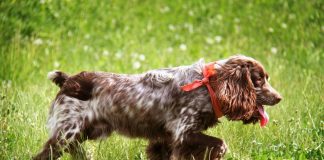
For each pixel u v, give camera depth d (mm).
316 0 17734
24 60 12703
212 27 17156
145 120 8180
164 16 17734
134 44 15344
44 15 14555
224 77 8055
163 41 16016
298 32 15945
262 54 14617
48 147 8203
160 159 8664
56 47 14062
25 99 10406
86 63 13758
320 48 15000
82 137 8211
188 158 8008
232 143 8891
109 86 8250
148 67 13320
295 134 9039
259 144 8734
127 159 8430
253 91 8156
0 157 8445
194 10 18312
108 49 15016
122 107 8180
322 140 8805
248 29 16719
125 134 8336
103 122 8281
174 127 8086
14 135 9055
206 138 8016
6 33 13375
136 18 17375
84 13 16016
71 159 8367
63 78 8500
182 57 14188
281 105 10273
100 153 8539
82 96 8234
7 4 13789
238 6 18438
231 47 15258
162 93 8117
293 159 8156
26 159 8438
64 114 8195
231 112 8047
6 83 11688
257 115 8375
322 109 10055
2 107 9836
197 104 8008
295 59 13945
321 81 11125
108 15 16812
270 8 17906
